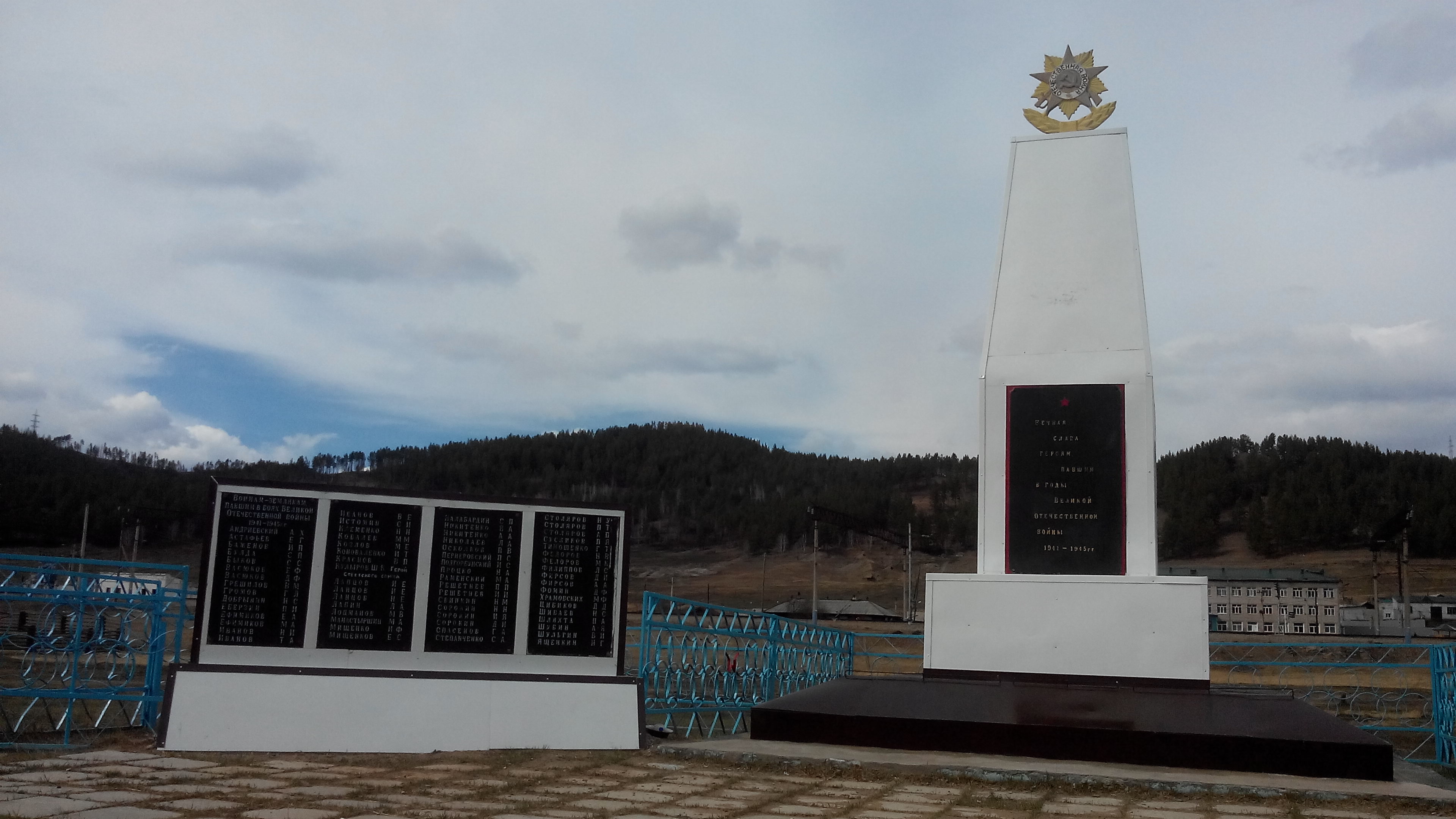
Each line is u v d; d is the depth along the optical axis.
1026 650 14.11
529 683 11.41
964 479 147.38
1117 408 14.67
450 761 10.26
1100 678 13.80
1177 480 131.00
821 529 125.44
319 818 7.32
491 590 11.65
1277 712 11.22
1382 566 99.25
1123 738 10.53
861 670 23.83
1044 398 14.93
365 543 11.39
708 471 159.88
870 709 11.66
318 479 139.00
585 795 8.55
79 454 114.25
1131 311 14.92
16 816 6.97
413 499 11.58
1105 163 15.48
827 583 108.88
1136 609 13.88
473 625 11.53
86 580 12.05
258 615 11.04
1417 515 105.75
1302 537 111.06
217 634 10.93
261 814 7.38
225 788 8.46
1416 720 17.50
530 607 11.72
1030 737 10.80
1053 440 14.80
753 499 146.12
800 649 16.56
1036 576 14.30
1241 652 33.12
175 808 7.52
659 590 108.38
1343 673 26.38
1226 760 10.21
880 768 10.01
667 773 9.80
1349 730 10.43
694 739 12.41
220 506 11.15
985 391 15.19
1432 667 14.00
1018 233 15.57
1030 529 14.65
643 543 134.00
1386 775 9.75
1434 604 67.50
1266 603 73.50
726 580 113.25
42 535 92.00
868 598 88.31
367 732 10.75
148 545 95.44
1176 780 9.45
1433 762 13.41
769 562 121.06
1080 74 15.91
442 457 159.88
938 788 9.34
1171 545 116.94
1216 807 8.71
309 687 10.82
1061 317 15.12
